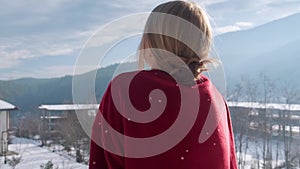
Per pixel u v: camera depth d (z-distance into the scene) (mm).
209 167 1090
